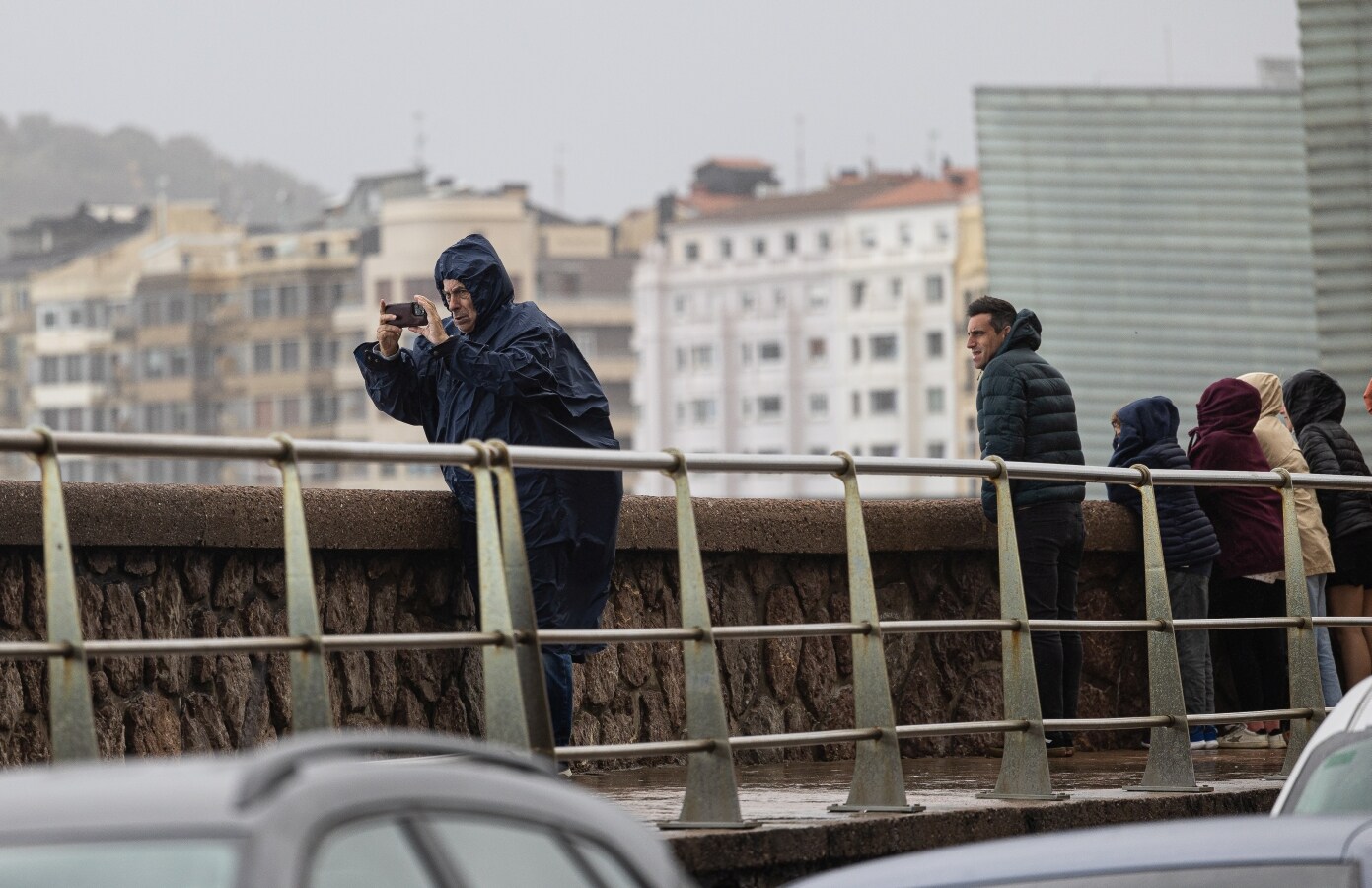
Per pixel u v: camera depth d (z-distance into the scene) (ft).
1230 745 67.36
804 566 63.00
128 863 17.92
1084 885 28.58
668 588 59.72
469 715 53.93
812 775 56.70
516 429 47.88
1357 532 67.46
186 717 47.60
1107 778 54.95
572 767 56.29
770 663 61.87
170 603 47.26
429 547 51.85
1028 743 47.19
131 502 45.83
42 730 44.96
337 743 19.80
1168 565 64.34
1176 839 29.37
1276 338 229.86
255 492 48.49
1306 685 54.80
